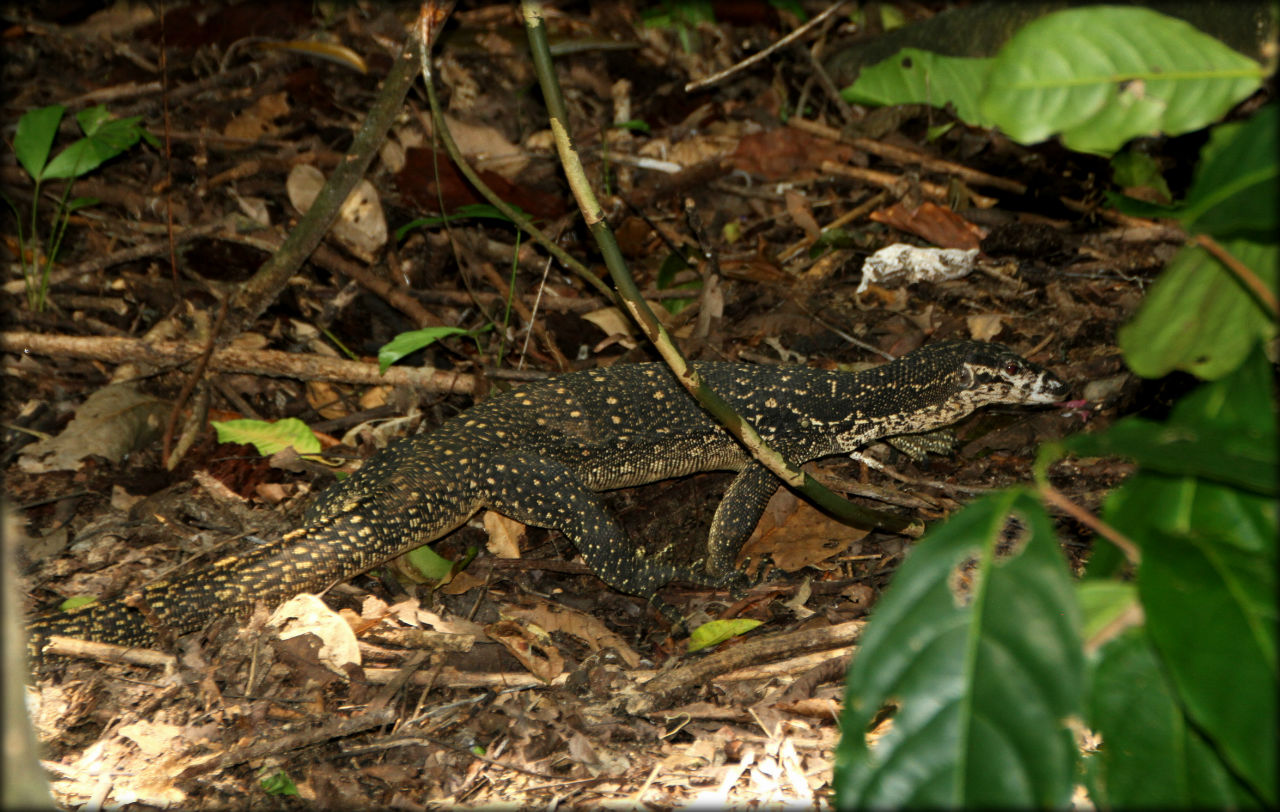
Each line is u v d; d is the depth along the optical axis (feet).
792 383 17.19
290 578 13.67
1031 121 5.12
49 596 14.32
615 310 20.51
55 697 11.94
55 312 20.31
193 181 24.13
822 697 12.05
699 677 12.45
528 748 11.44
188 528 15.83
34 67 27.66
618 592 15.43
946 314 20.76
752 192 25.08
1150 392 17.42
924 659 4.77
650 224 21.95
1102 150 5.13
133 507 16.12
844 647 12.87
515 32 29.58
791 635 13.00
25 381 18.71
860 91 26.40
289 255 18.74
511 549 15.90
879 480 17.80
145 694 12.05
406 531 14.65
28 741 4.37
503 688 12.48
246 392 19.06
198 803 10.51
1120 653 5.60
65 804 10.34
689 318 20.59
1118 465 16.66
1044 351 19.29
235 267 21.62
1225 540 4.74
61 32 28.68
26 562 14.88
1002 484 16.88
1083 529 15.35
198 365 18.30
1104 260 21.63
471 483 15.40
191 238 21.76
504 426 16.20
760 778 10.84
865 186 25.14
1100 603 5.23
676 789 10.75
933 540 4.98
